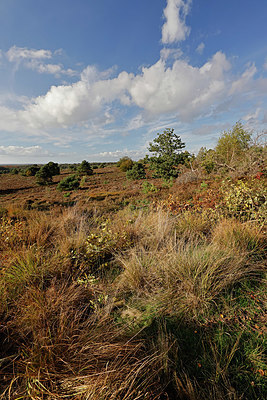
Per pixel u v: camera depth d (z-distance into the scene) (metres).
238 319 1.39
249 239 2.44
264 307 1.48
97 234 2.99
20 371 1.04
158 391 1.00
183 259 2.01
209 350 1.18
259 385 0.98
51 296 1.53
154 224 3.39
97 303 1.65
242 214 3.43
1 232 3.06
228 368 1.06
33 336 1.22
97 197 14.44
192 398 0.93
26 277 1.81
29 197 19.61
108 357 1.12
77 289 1.75
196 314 1.46
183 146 15.86
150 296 1.73
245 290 1.70
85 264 2.22
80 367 1.06
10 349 1.21
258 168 9.70
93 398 0.90
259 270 1.92
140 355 1.15
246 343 1.20
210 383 1.01
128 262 2.17
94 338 1.23
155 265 2.12
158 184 18.17
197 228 3.29
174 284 1.80
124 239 2.82
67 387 0.94
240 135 13.97
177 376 1.06
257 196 3.31
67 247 2.59
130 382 1.02
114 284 1.99
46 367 1.00
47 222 3.77
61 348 1.14
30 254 2.14
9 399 0.88
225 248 2.30
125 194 14.05
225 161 13.09
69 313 1.49
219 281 1.71
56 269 2.08
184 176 14.15
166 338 1.24
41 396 0.91
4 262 2.10
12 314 1.42
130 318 1.51
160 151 16.23
